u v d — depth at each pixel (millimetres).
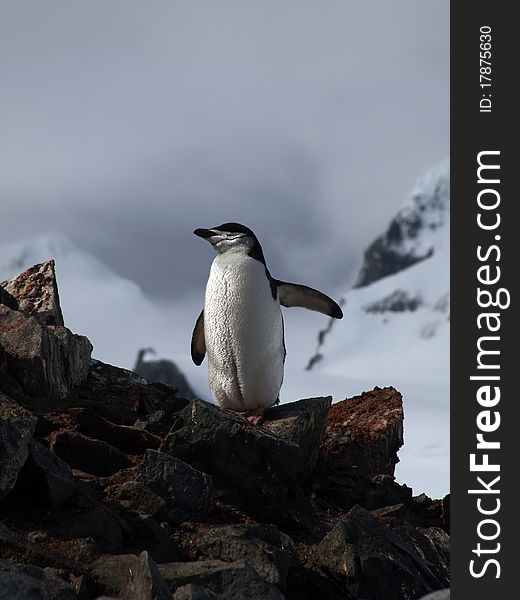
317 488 24906
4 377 23531
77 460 21703
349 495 24969
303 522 22422
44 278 30562
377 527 20891
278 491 22625
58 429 22547
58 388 24812
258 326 25984
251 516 22234
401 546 20859
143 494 20328
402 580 19969
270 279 26797
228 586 17516
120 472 21375
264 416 25391
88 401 24812
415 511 25672
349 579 19812
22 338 24312
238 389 26516
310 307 28609
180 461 21109
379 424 28641
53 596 15875
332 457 27594
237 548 19516
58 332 26406
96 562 17656
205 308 26594
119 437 22984
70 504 19172
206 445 22578
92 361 28859
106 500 20172
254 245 26938
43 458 19500
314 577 20094
